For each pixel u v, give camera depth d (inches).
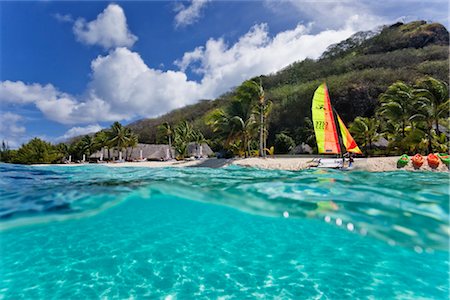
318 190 332.8
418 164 651.5
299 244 245.9
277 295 171.3
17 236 260.2
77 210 296.2
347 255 225.5
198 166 932.0
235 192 331.9
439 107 981.8
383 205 264.2
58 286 182.9
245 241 254.4
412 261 213.6
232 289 179.3
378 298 167.0
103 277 193.6
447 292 173.0
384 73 2244.1
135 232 276.4
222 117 1119.0
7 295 172.7
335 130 694.5
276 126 2450.8
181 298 169.5
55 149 2357.3
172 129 2347.4
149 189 367.9
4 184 438.0
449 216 233.5
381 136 1315.2
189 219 311.9
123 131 2043.6
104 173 682.8
